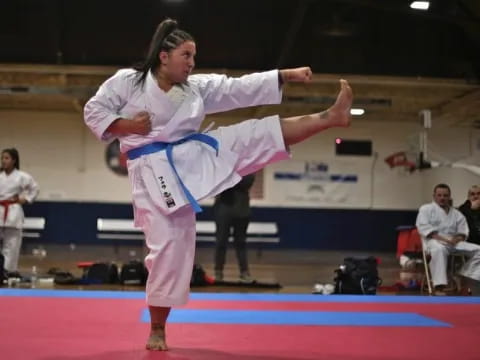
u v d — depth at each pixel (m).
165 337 3.28
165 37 2.99
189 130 3.03
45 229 17.39
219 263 9.44
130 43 14.12
